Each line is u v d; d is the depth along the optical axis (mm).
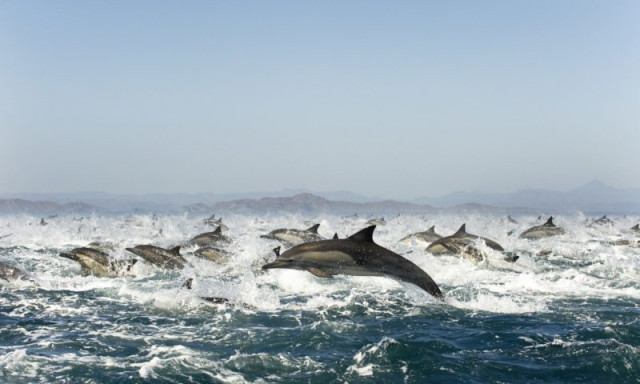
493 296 16516
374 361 10406
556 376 9656
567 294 17281
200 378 9578
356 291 17500
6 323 13383
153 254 22266
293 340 11859
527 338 11945
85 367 10078
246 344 11609
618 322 13375
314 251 16062
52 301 16047
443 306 15336
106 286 18422
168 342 11742
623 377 9594
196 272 21453
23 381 9367
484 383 9375
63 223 61938
